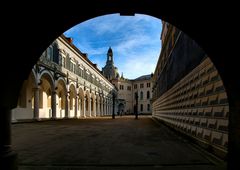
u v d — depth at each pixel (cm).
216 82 750
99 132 1548
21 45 470
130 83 10112
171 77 1845
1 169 421
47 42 525
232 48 475
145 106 9712
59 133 1465
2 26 412
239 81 460
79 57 4328
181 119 1366
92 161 662
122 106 9562
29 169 575
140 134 1423
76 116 4059
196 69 1001
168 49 2023
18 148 889
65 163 637
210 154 747
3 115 448
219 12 448
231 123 495
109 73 10338
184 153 786
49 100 3550
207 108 837
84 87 4644
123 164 627
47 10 468
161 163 641
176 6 486
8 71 443
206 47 531
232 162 477
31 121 2484
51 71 2992
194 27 514
